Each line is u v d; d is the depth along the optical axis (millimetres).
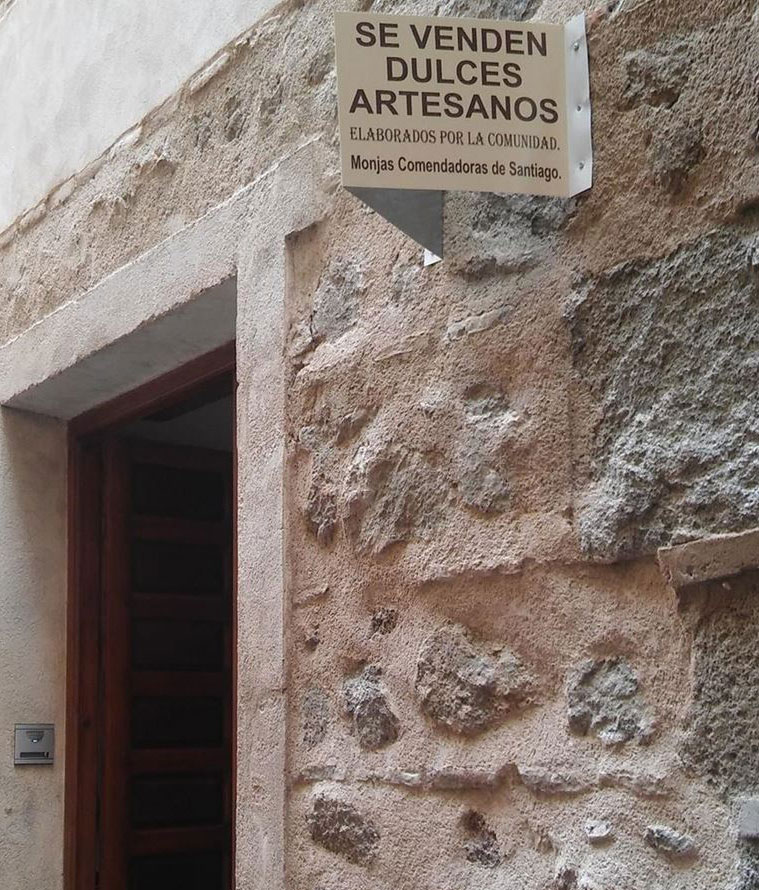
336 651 2164
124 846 3438
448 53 1820
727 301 1619
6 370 3453
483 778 1866
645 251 1735
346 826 2096
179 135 2828
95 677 3494
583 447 1784
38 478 3521
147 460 3672
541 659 1813
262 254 2461
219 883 3637
